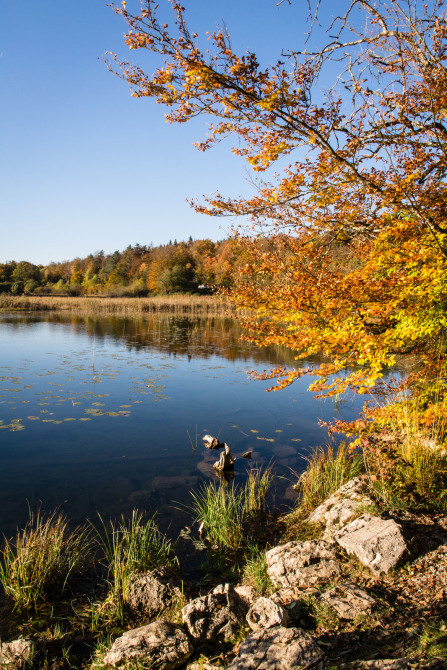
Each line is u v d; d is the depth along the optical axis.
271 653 2.47
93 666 2.98
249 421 9.51
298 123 4.17
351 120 4.52
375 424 5.97
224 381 13.30
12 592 3.90
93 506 5.55
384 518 4.10
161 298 50.44
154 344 20.75
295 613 2.99
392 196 4.20
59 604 3.83
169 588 3.82
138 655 2.87
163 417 9.62
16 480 6.25
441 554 3.47
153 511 5.49
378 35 4.42
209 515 5.08
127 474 6.59
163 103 4.17
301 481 6.36
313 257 4.68
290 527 5.07
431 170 4.41
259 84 3.90
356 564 3.61
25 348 18.75
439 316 4.38
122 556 4.48
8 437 8.05
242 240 4.83
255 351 19.31
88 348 19.08
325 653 2.53
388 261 4.56
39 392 11.36
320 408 10.67
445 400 5.36
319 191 4.81
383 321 4.92
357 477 5.23
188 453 7.54
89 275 85.31
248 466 7.07
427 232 4.33
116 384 12.53
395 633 2.65
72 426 8.79
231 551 4.72
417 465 4.80
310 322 4.66
